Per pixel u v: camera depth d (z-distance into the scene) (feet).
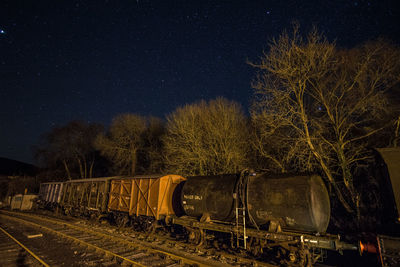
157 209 43.34
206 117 74.08
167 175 46.16
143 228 46.80
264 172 31.86
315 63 49.55
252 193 29.66
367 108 45.14
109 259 30.19
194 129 73.67
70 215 77.00
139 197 48.83
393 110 44.32
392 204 20.18
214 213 33.78
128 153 109.19
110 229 50.34
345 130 48.49
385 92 46.70
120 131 109.60
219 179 35.50
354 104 47.03
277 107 51.01
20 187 152.87
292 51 50.11
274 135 54.08
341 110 47.26
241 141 67.51
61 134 137.59
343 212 47.73
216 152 68.18
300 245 24.80
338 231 43.01
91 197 66.13
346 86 47.32
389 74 44.52
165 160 85.66
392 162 20.83
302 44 50.06
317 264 28.60
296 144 45.47
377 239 20.30
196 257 30.01
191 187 37.78
